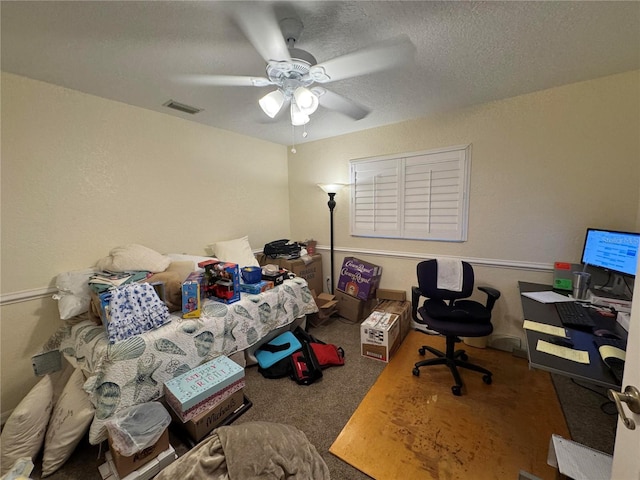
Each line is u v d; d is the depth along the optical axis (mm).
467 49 1564
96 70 1710
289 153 3791
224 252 2836
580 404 1808
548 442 1529
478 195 2508
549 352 1175
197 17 1254
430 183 2734
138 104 2268
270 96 1521
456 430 1621
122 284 1740
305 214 3746
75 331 1777
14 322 1779
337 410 1812
